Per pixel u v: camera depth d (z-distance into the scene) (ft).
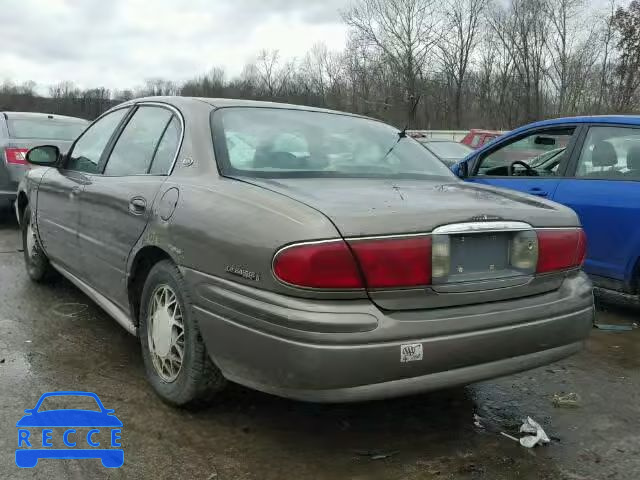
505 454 8.83
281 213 7.71
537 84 125.29
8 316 14.34
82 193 12.67
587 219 15.19
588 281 9.57
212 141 10.02
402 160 11.53
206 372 8.95
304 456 8.61
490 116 134.21
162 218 9.50
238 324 7.80
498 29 129.08
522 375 11.93
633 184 14.53
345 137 11.57
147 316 10.25
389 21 126.82
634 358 12.92
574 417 10.11
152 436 9.01
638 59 99.66
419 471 8.31
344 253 7.26
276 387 7.55
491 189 10.39
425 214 7.89
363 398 7.37
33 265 16.93
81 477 7.91
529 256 8.64
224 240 8.08
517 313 8.34
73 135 29.14
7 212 29.45
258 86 161.07
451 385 7.89
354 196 8.43
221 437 9.05
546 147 17.33
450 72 132.05
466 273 8.11
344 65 136.77
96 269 12.11
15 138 26.78
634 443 9.24
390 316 7.48
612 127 15.47
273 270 7.39
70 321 14.08
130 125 12.66
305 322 7.14
